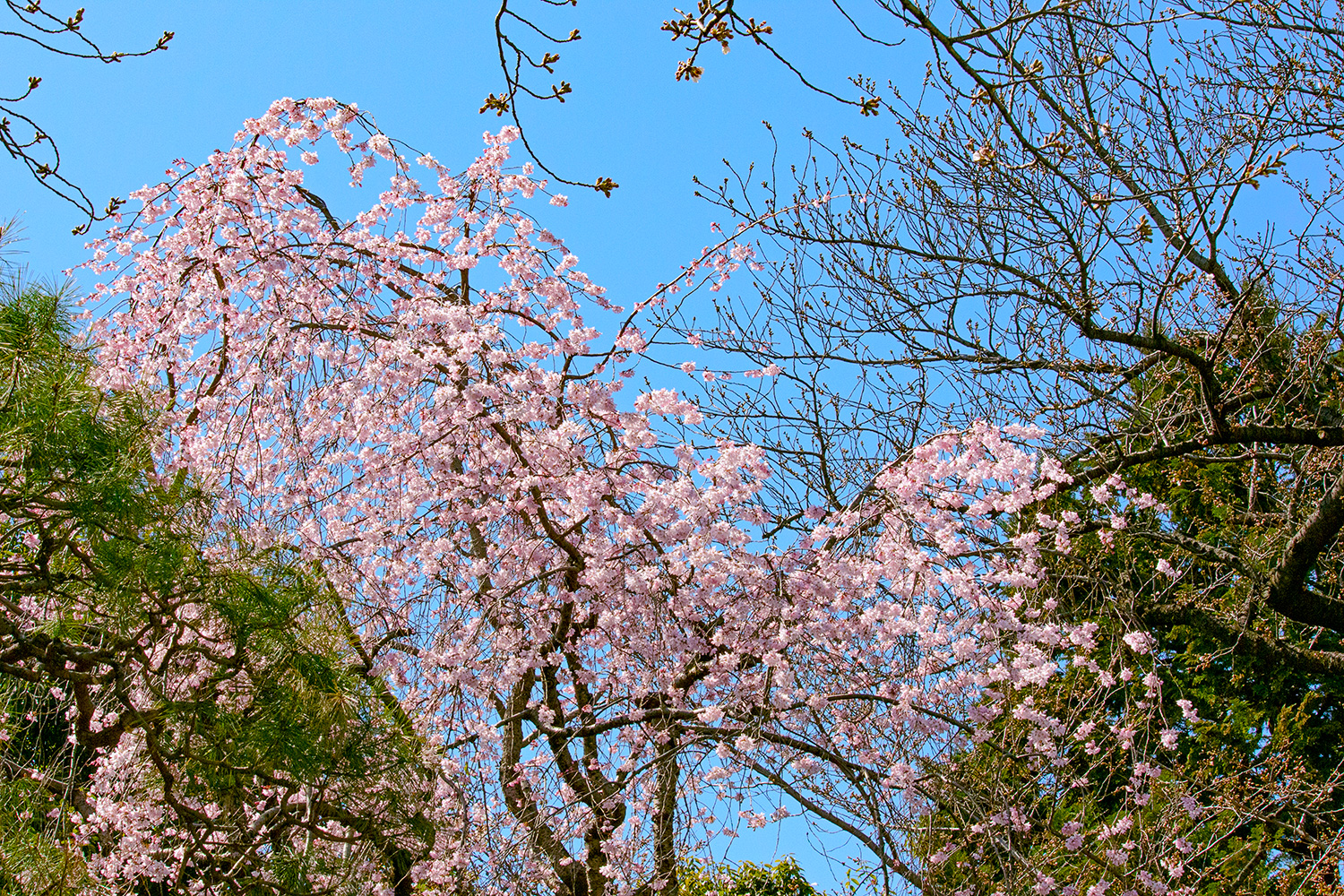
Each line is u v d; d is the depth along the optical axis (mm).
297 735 3830
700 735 5676
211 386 5988
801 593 5672
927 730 5473
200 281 6086
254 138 6117
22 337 3549
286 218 6090
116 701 4199
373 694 4547
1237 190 5832
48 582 3590
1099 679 6293
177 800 4094
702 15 3467
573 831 5527
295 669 3945
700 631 6043
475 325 5719
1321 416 7172
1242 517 8578
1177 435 8094
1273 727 8406
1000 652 5562
